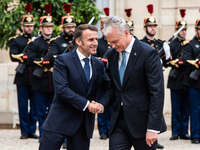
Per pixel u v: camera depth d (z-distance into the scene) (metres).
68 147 7.84
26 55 13.59
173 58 13.91
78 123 7.55
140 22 17.36
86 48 7.54
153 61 7.07
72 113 7.54
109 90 7.72
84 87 7.59
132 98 7.23
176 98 13.71
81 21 15.79
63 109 7.54
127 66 7.21
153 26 13.07
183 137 13.79
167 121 16.08
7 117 16.06
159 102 6.93
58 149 7.58
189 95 13.19
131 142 7.52
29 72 13.77
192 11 17.23
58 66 7.51
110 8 17.72
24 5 14.99
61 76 7.44
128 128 7.23
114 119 7.44
